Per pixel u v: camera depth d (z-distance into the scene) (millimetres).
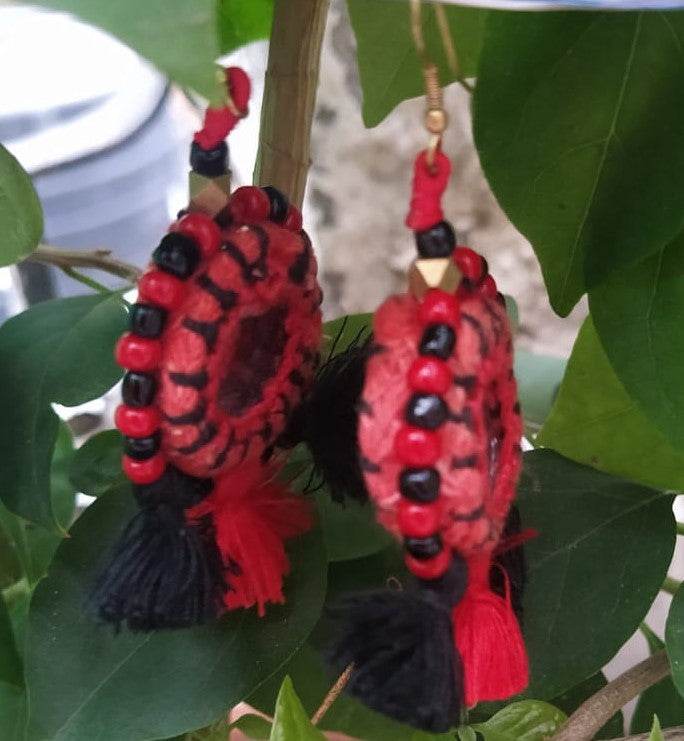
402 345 104
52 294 370
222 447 118
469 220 324
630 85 134
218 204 117
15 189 158
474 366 105
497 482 114
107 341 163
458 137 308
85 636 148
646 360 148
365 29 176
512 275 333
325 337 171
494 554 126
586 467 176
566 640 161
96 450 192
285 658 144
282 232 122
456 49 170
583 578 164
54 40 378
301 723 140
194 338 112
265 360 123
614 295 149
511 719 177
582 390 188
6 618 178
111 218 401
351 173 338
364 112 190
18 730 169
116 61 386
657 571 164
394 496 104
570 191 139
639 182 136
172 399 113
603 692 167
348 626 110
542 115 136
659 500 170
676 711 200
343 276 357
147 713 142
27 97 387
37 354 162
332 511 168
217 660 144
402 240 346
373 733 179
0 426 158
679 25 129
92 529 156
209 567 121
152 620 116
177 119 386
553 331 340
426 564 105
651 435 186
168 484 117
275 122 156
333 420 124
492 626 114
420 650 105
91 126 392
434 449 101
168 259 111
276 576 130
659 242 136
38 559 207
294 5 150
